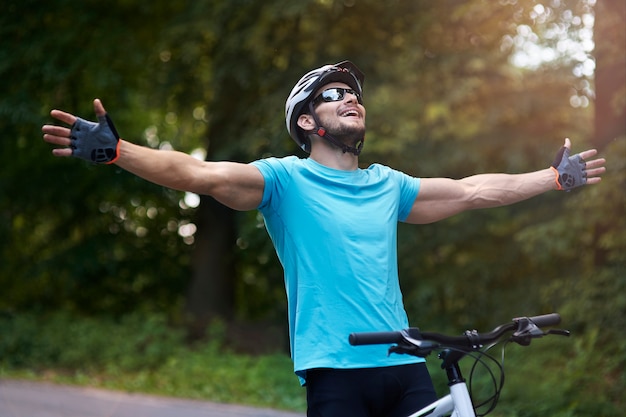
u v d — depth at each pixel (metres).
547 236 11.73
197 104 15.38
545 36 13.14
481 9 12.84
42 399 9.59
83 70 14.68
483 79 13.49
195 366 12.73
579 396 9.45
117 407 9.41
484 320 13.90
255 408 10.22
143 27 15.93
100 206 16.95
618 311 10.77
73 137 3.06
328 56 13.59
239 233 14.72
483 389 9.65
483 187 3.81
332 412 3.18
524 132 13.34
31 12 14.76
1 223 16.53
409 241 13.48
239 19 13.58
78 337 13.84
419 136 13.49
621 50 10.98
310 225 3.33
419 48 13.35
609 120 11.45
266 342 15.40
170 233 17.39
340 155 3.55
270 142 13.48
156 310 17.44
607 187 10.56
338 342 3.20
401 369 3.25
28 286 17.16
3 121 14.93
